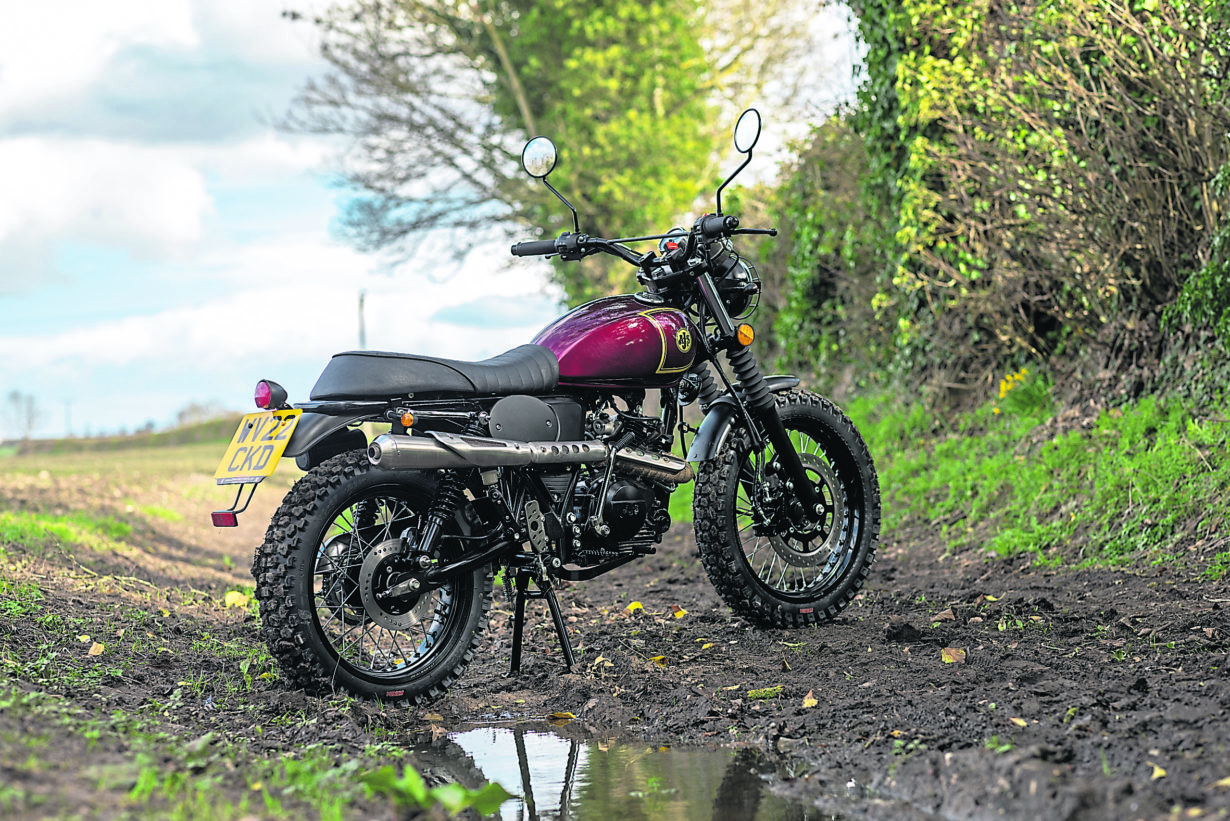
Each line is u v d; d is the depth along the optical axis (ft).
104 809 6.80
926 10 24.43
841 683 12.16
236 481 11.56
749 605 14.89
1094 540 18.84
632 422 13.88
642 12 63.77
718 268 14.94
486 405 12.75
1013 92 22.90
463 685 13.33
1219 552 16.69
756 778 9.38
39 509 31.30
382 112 67.87
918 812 8.21
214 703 11.53
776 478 15.38
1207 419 20.21
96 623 15.06
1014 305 26.05
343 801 7.81
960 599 16.47
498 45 67.87
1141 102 21.80
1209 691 10.27
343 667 11.84
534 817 8.64
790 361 37.35
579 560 13.47
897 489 25.95
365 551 12.07
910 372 30.58
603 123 65.92
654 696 12.25
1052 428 23.82
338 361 12.04
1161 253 21.91
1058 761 8.53
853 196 32.27
